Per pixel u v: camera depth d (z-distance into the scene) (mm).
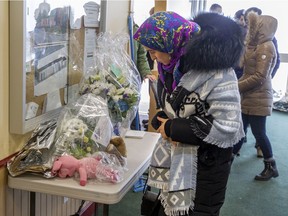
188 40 1285
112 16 2574
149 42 1329
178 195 1331
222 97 1251
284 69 6586
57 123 1626
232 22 1284
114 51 1944
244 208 2834
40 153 1477
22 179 1435
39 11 1603
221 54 1229
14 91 1500
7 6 1435
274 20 2992
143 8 4594
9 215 1568
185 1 5488
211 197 1367
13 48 1467
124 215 2607
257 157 4051
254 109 3197
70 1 1910
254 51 3037
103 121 1597
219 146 1292
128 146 1920
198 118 1278
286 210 2846
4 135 1500
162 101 1474
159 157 1433
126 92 1814
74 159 1460
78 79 2078
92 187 1392
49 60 1733
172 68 1372
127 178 1495
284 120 5895
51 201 1989
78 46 2059
